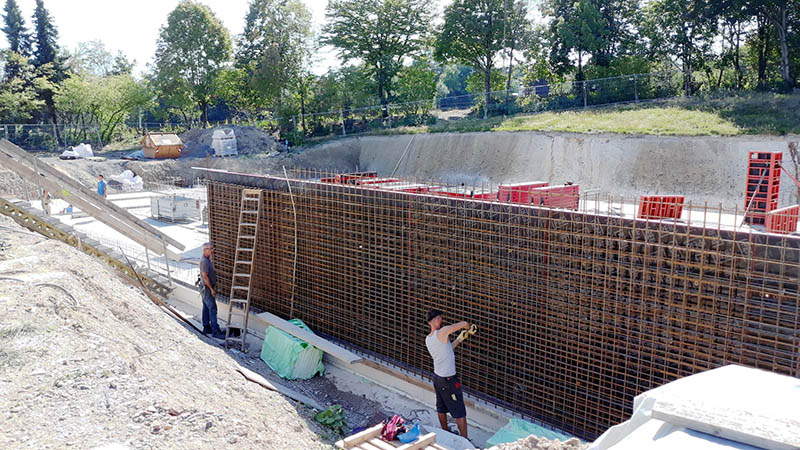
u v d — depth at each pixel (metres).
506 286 8.84
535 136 36.22
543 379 8.55
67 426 5.12
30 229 13.16
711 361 6.93
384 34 56.41
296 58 58.09
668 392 3.04
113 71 79.69
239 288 12.62
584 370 8.09
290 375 10.91
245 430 5.94
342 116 51.25
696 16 40.59
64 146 49.31
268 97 57.81
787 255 6.32
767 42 40.62
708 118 32.19
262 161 44.28
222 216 14.60
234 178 14.10
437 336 8.36
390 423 6.83
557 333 8.35
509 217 8.62
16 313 7.04
